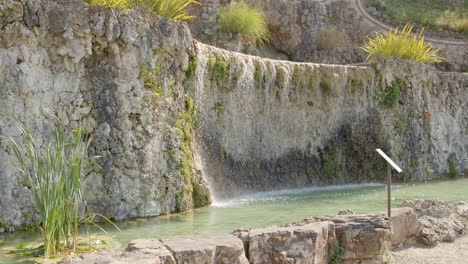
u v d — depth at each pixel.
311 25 22.34
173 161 9.95
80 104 9.00
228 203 11.23
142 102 9.55
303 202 11.51
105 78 9.28
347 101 15.77
